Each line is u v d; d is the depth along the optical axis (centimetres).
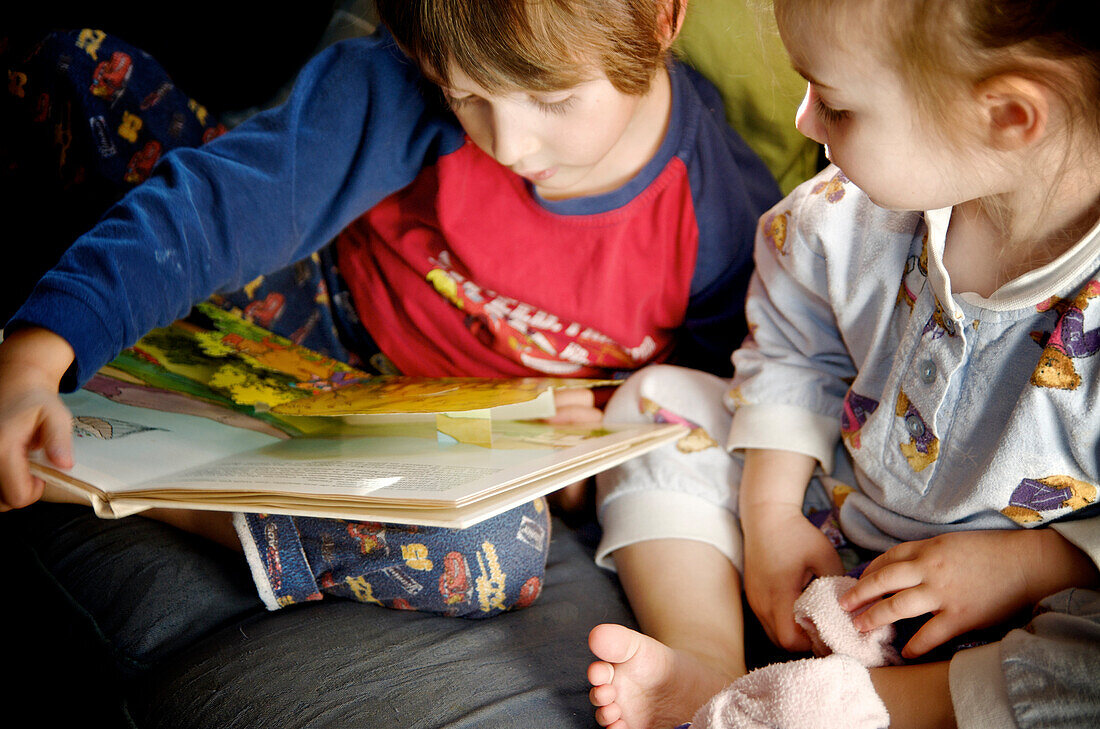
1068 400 63
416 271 107
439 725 63
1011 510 67
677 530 85
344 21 120
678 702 67
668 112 99
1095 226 59
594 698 64
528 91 78
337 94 101
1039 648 56
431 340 109
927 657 69
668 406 96
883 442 76
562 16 74
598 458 73
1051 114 57
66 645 80
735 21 105
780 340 91
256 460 76
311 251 103
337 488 64
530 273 103
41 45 108
